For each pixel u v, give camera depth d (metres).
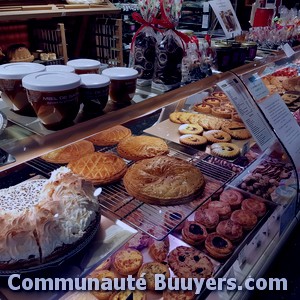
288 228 1.44
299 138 1.54
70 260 0.82
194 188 1.09
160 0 1.00
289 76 2.12
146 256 1.09
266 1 2.23
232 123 1.64
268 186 1.40
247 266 1.19
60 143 0.72
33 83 0.65
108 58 2.37
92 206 0.90
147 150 1.31
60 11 2.31
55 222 0.78
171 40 1.02
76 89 0.68
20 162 0.66
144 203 1.07
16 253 0.73
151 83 1.09
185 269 1.06
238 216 1.26
